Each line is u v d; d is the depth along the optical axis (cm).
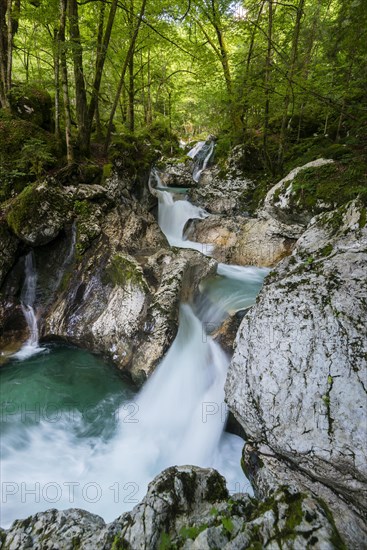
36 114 788
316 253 396
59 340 573
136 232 702
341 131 947
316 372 288
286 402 296
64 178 668
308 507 235
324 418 269
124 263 573
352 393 263
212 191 1085
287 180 785
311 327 308
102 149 907
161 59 1541
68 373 518
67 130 674
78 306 576
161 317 487
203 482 281
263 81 852
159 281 563
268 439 305
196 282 635
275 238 820
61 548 244
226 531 224
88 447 405
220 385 453
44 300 603
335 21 752
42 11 651
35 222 567
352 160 703
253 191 1016
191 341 524
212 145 1478
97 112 999
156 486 269
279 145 996
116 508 338
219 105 1213
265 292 369
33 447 400
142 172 933
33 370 519
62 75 647
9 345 547
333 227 415
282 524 224
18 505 335
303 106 970
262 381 318
